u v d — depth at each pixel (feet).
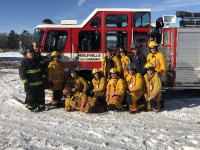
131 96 21.83
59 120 20.18
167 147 14.35
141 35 26.71
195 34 26.13
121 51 24.26
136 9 26.09
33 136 16.46
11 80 44.19
